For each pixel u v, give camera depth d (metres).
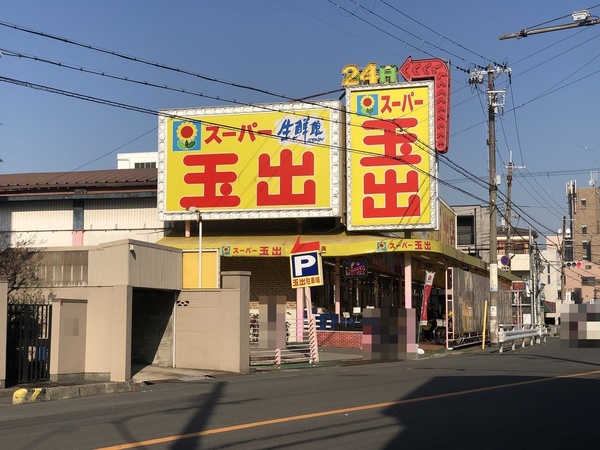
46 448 8.98
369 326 26.58
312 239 32.25
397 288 44.91
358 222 32.34
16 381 17.89
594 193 108.62
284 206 32.75
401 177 32.22
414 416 11.37
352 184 32.59
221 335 21.70
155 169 39.75
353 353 28.41
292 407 12.52
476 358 26.11
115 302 19.47
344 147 33.19
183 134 33.78
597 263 102.94
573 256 106.88
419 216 31.91
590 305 34.16
